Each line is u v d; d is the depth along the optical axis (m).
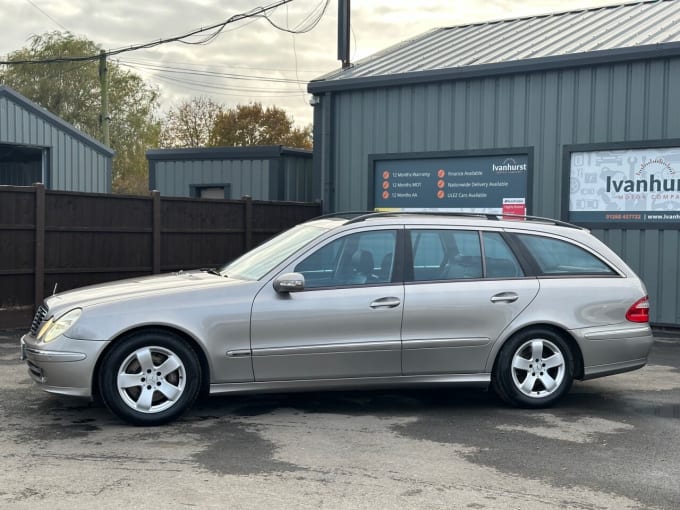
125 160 46.31
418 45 17.11
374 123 15.03
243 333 6.52
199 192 19.45
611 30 14.06
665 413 7.10
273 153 18.02
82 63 44.53
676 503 4.80
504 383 7.09
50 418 6.59
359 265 6.89
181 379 6.43
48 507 4.56
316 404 7.30
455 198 14.26
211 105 54.09
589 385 8.33
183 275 7.39
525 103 13.42
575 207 13.02
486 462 5.56
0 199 10.96
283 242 7.38
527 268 7.23
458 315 6.94
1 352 9.57
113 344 6.30
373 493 4.87
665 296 12.24
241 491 4.87
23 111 19.34
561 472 5.36
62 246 11.71
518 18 17.61
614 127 12.56
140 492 4.82
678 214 12.09
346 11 17.58
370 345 6.75
